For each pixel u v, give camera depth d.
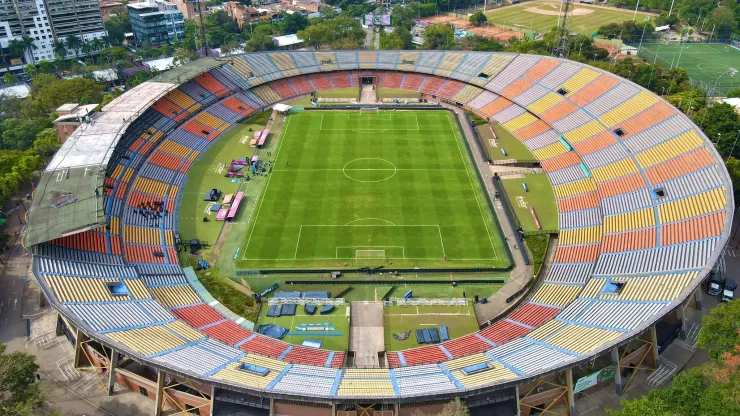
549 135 114.12
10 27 185.88
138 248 80.31
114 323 59.00
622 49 198.12
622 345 57.00
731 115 114.06
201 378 50.31
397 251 83.44
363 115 135.88
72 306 59.69
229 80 139.88
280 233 87.94
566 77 126.06
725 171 77.06
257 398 52.41
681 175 82.44
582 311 64.00
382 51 161.12
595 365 56.88
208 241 86.06
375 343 66.50
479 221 90.88
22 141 114.81
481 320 70.25
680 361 61.91
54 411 55.78
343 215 92.75
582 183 95.44
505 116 128.00
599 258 75.12
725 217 69.69
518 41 193.75
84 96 138.38
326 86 151.12
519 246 84.44
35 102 135.12
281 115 135.50
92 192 76.06
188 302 71.25
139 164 99.94
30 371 52.53
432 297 74.31
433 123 130.75
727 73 174.50
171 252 82.56
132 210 88.12
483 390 48.75
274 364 57.09
